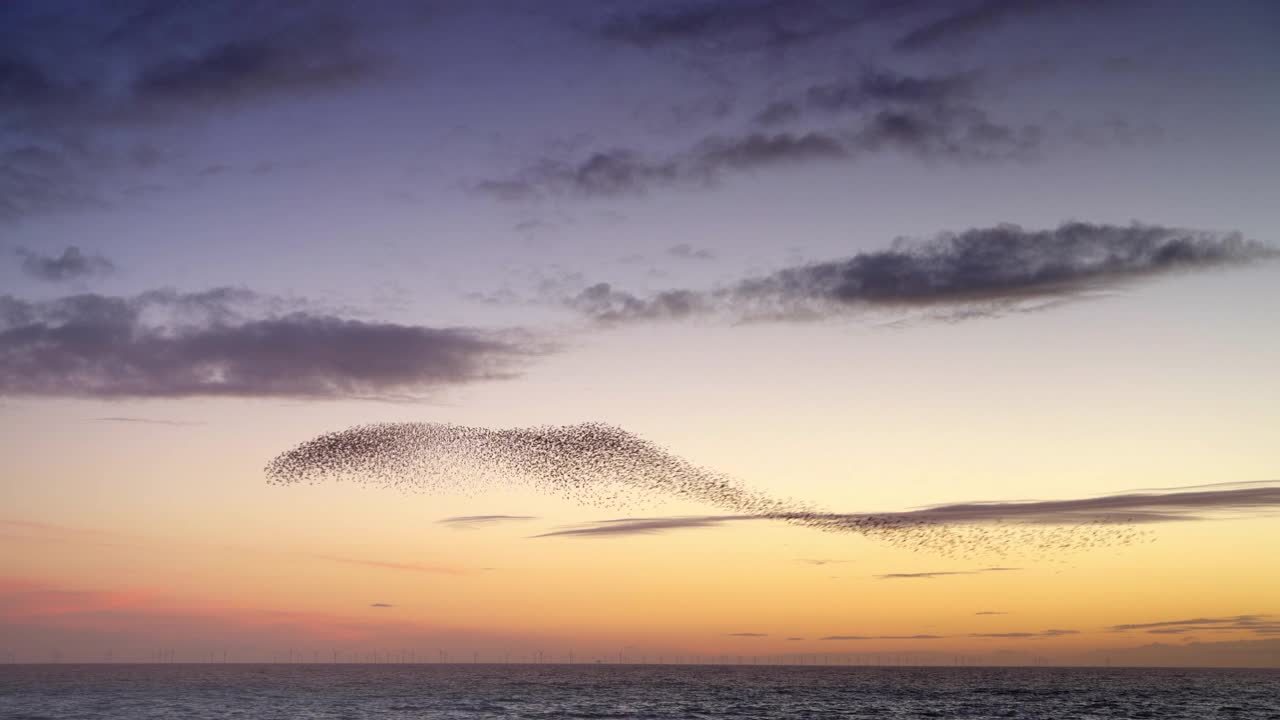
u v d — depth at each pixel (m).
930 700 192.75
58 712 148.50
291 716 141.75
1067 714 158.38
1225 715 158.50
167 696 190.12
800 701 187.75
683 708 165.12
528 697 193.50
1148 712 163.88
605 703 177.62
